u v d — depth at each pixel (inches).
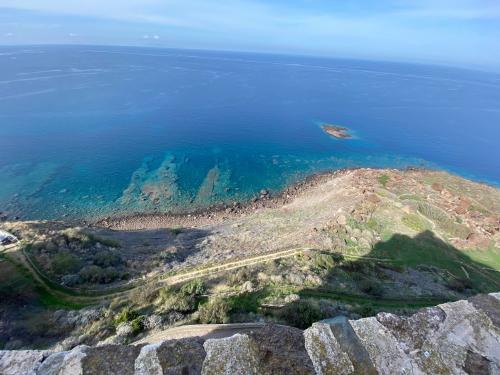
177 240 1807.3
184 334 762.2
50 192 2373.3
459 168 3314.5
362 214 1918.1
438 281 1444.4
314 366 227.9
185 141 3447.3
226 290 1059.3
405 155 3553.2
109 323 888.3
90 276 1203.9
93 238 1545.3
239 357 233.6
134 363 230.5
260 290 1045.2
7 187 2389.3
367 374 225.1
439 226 1877.5
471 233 1846.7
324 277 1232.8
